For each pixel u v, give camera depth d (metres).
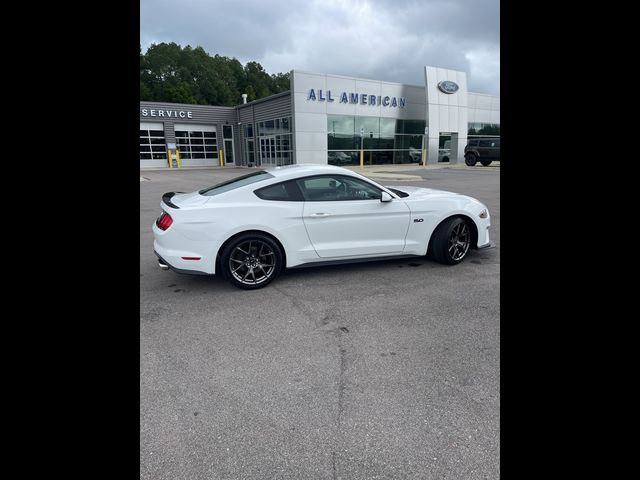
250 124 29.45
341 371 2.64
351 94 23.47
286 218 4.20
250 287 4.18
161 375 2.61
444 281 4.38
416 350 2.90
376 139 25.11
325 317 3.49
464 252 5.00
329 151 23.42
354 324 3.34
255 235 4.13
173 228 3.97
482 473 1.79
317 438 2.04
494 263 5.05
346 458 1.90
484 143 23.84
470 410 2.22
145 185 16.36
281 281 4.46
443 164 27.02
